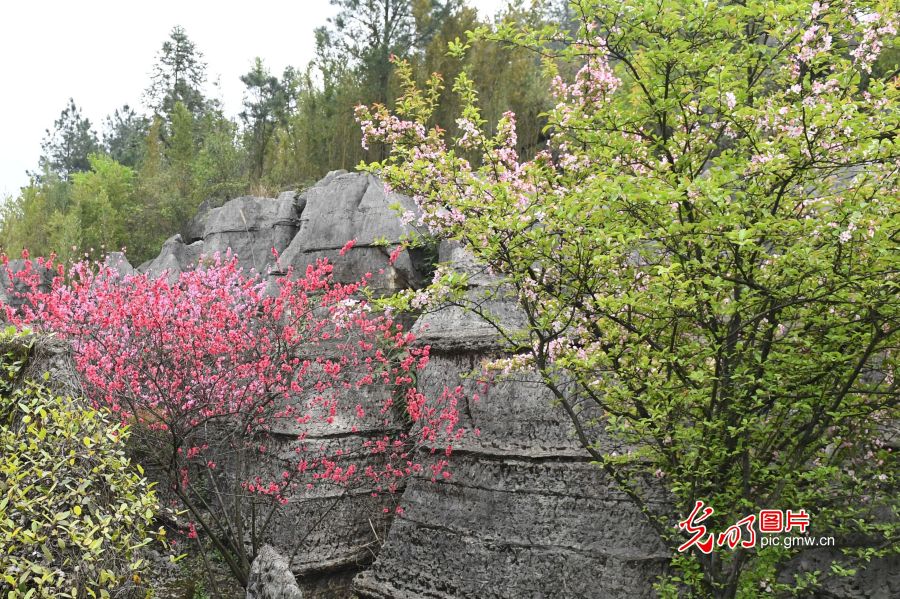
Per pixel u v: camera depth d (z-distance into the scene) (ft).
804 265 14.38
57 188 92.79
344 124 56.90
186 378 26.63
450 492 26.23
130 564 13.43
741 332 16.71
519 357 20.12
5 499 12.25
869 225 13.55
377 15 64.03
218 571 31.09
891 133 15.38
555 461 23.81
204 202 55.52
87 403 16.98
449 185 18.01
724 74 14.66
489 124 46.29
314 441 30.78
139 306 26.48
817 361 15.93
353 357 32.24
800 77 17.25
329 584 29.86
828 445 18.47
